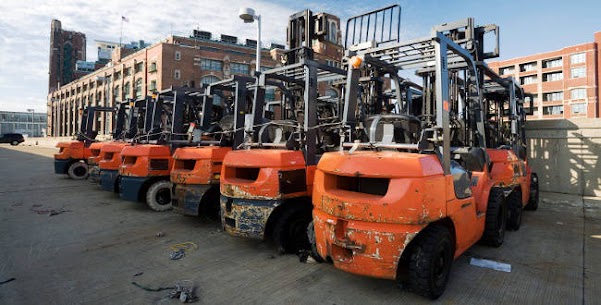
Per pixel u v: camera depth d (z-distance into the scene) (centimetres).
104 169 838
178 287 355
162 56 3497
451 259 349
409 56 482
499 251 475
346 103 430
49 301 334
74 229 596
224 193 457
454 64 576
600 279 381
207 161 579
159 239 539
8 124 10281
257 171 472
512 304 324
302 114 645
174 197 610
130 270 412
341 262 322
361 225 307
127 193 725
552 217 691
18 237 549
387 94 844
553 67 5312
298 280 379
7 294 349
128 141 959
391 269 299
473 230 395
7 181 1199
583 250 480
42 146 4444
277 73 600
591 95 4866
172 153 752
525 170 671
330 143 607
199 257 456
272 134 559
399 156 319
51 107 7144
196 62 3706
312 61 484
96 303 331
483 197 447
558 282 373
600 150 941
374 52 471
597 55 4866
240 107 650
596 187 948
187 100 912
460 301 329
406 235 295
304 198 470
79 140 1273
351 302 328
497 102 822
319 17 707
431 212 303
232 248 491
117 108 1220
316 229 354
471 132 545
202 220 660
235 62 3975
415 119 461
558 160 1010
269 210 431
